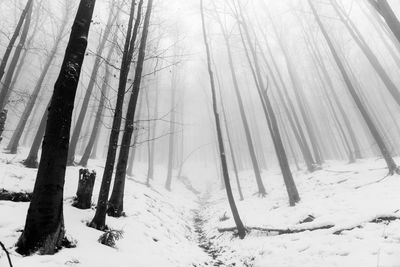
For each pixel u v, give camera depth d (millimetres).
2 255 4172
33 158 12023
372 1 5211
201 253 10016
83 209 8133
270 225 10852
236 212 11445
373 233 7180
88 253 5242
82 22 5426
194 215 20047
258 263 8117
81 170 8492
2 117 11523
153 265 6047
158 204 14531
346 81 14375
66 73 5066
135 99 9227
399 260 5555
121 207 8945
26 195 7863
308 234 8758
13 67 13500
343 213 9336
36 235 4562
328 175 17359
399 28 4953
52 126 4859
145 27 9617
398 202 8578
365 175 14375
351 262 6102
